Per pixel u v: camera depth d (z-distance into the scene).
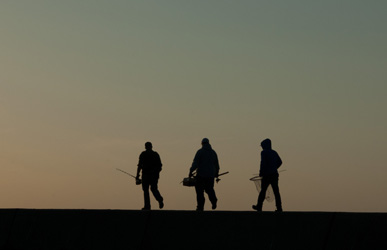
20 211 30.52
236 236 22.56
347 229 19.92
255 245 21.92
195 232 23.80
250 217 22.34
